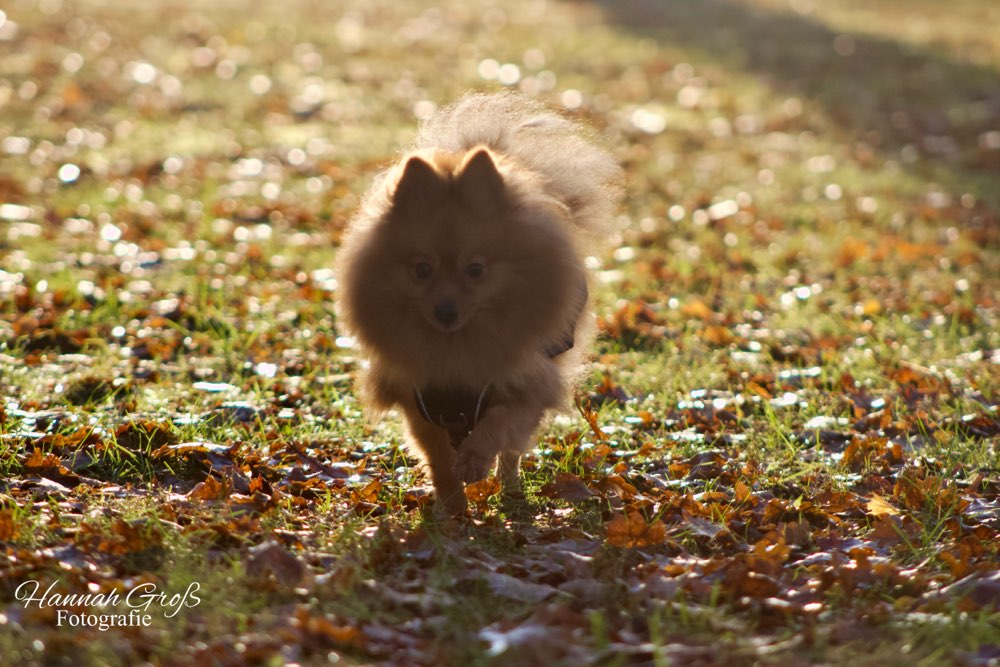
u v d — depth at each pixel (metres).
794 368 12.96
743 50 40.28
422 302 7.97
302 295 15.37
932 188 24.41
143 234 18.34
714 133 29.27
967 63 38.88
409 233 8.00
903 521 8.52
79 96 28.64
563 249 8.27
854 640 6.51
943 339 14.02
